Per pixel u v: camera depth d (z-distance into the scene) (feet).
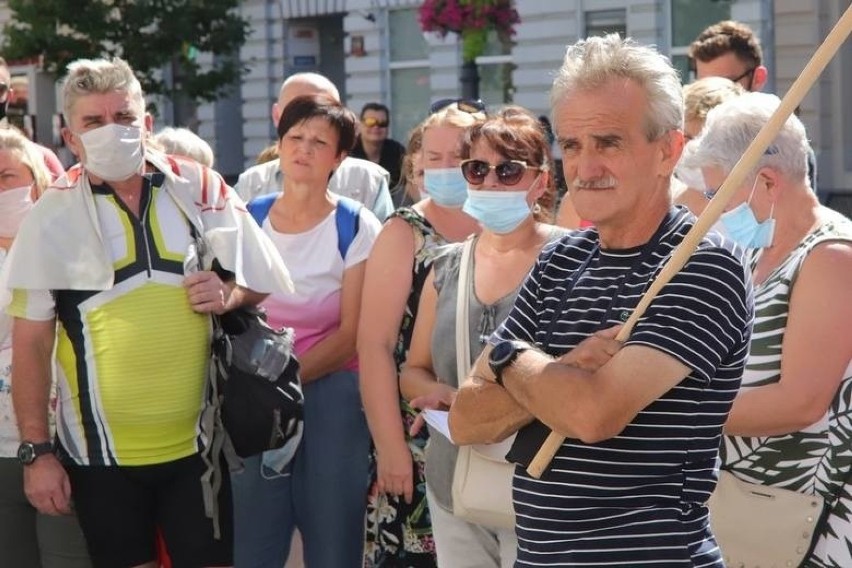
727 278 13.53
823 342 16.83
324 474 24.54
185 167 21.67
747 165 13.11
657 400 13.50
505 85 80.02
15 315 20.83
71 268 20.42
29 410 20.83
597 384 13.34
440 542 20.07
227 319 21.58
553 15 75.31
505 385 14.17
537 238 20.08
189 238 21.07
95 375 20.53
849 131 62.34
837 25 12.81
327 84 30.91
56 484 20.66
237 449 21.30
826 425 17.15
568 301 14.42
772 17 63.98
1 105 28.12
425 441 22.27
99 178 20.83
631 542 13.56
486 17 59.57
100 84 20.42
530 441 14.20
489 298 19.80
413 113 88.79
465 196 22.24
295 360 21.75
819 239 17.08
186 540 20.99
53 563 22.50
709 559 13.82
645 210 14.06
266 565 25.07
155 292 20.65
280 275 22.04
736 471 17.54
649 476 13.57
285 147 24.86
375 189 31.04
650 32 70.54
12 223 22.74
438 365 20.15
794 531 17.21
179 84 90.43
